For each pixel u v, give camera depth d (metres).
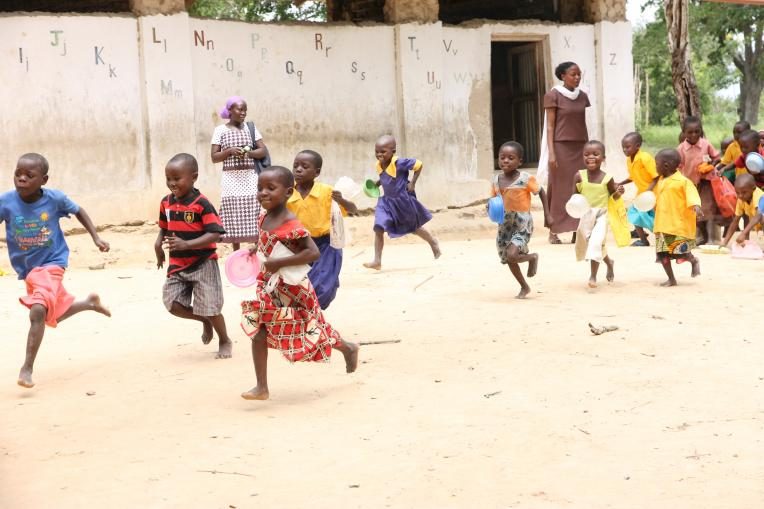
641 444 5.06
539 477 4.61
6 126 14.14
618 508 4.20
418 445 5.14
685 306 8.98
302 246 6.05
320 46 16.34
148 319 9.18
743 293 9.64
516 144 9.51
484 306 9.26
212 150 12.44
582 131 14.62
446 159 17.39
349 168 16.69
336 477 4.68
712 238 14.30
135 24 14.91
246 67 15.77
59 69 14.41
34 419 5.88
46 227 6.78
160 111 15.03
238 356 7.49
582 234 10.07
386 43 16.92
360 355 7.37
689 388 6.13
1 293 11.07
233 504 4.36
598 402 5.88
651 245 14.43
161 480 4.71
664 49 45.84
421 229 12.44
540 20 18.50
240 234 12.53
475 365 6.91
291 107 16.16
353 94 16.66
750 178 12.73
